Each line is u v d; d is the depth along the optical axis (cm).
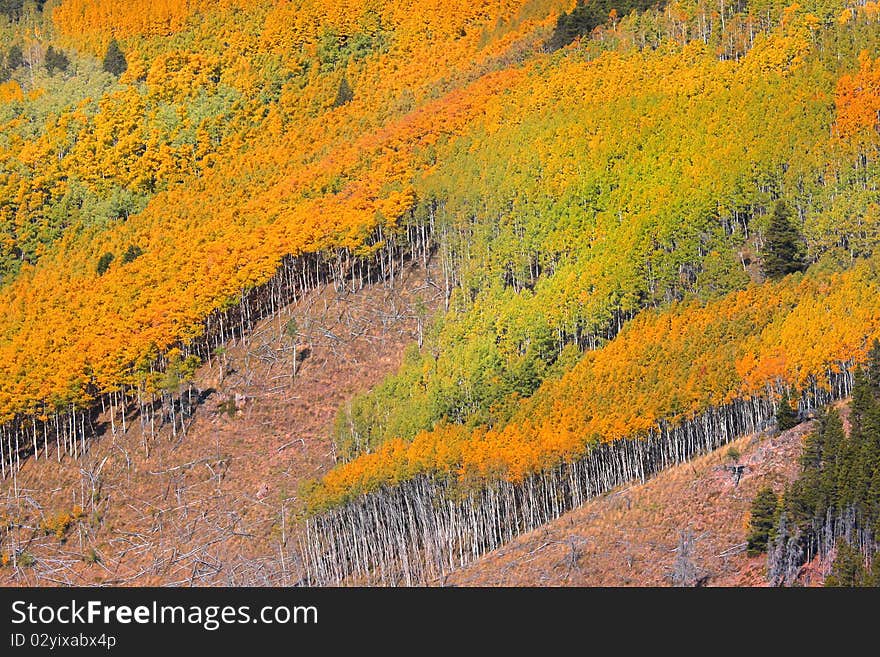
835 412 14100
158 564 16262
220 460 17888
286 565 15738
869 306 15888
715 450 15425
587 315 18250
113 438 18825
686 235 19038
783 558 13162
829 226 18262
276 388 19000
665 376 16025
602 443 15638
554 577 13988
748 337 16150
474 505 15612
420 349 18962
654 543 14062
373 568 15662
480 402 17188
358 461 16500
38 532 17350
